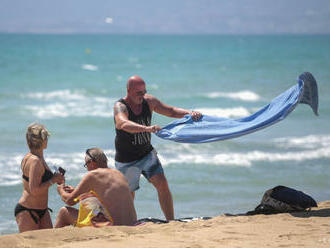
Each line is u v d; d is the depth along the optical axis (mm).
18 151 55094
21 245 17516
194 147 57781
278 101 24750
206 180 44094
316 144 59812
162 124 76438
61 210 22266
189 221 22453
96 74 161250
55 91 117812
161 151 55688
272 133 66750
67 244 17500
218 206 36906
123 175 22906
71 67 184875
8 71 158750
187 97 107125
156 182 24953
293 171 47406
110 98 109250
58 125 74688
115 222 21125
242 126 24422
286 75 158500
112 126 74500
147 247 16953
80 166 48469
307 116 80750
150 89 123938
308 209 24125
